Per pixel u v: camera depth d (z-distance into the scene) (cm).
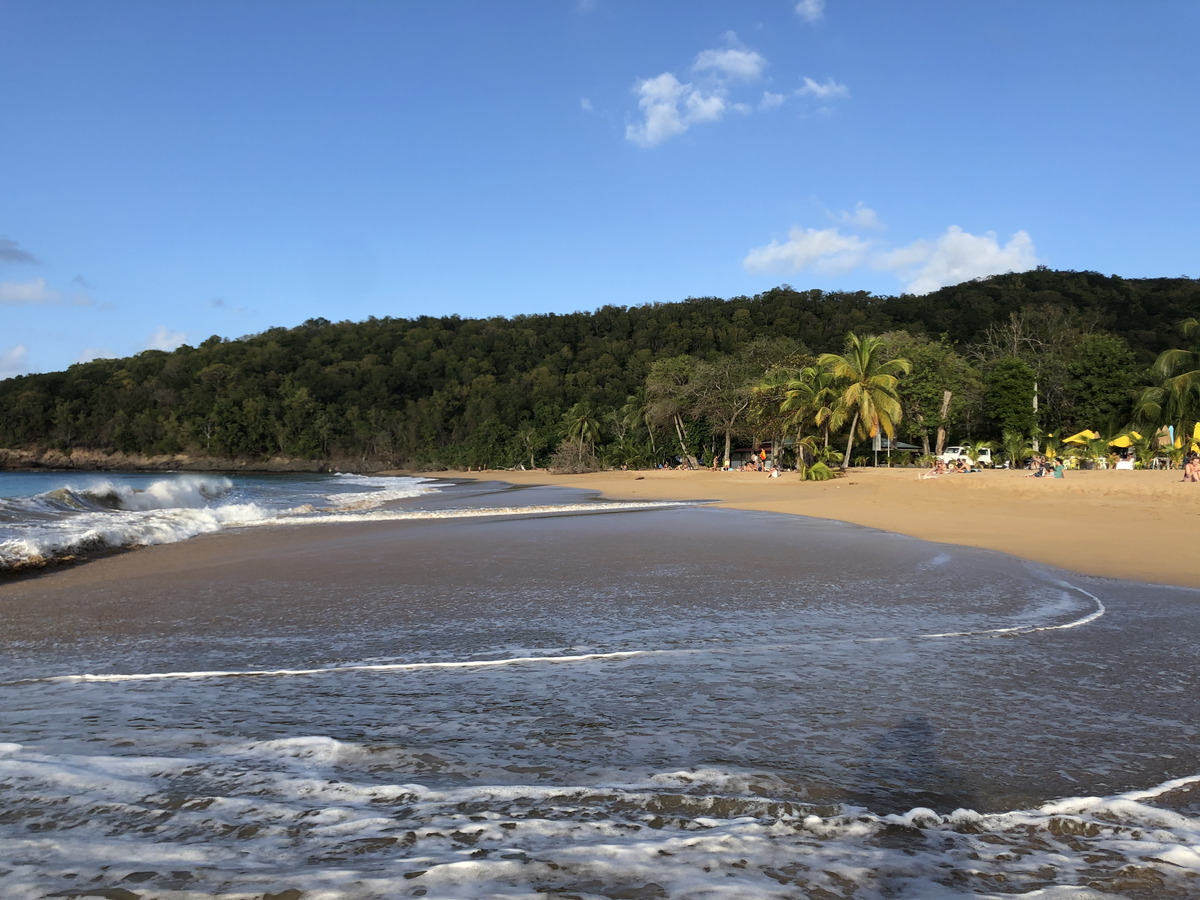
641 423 8088
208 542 1436
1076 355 5662
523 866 228
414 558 1152
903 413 5506
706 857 240
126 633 657
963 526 1623
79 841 246
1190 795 314
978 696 459
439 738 375
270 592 861
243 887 212
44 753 346
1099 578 958
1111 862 248
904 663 541
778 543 1336
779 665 534
